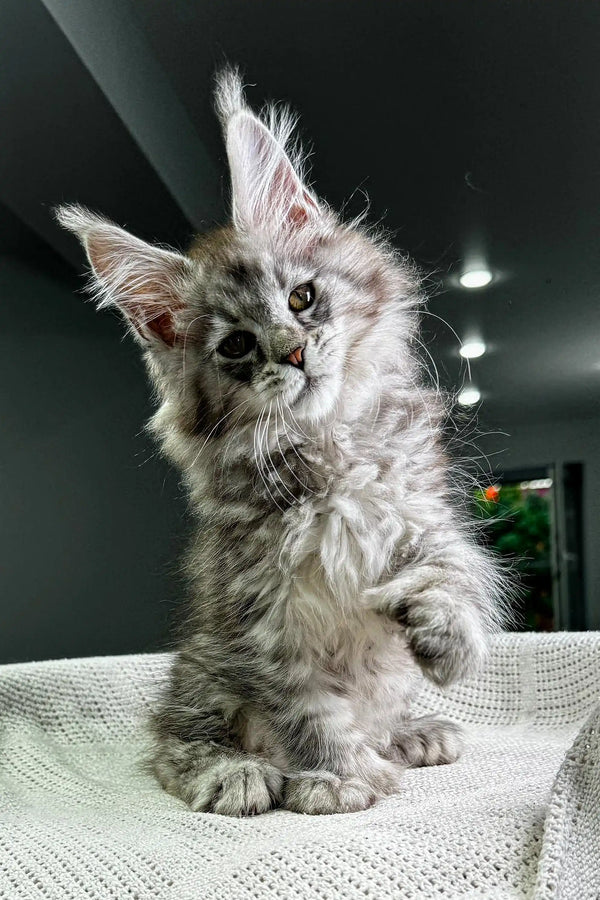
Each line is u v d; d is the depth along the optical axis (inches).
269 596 11.4
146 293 13.7
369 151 19.7
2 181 19.3
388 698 12.7
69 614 22.5
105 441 23.2
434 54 18.5
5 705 15.9
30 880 8.5
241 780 11.0
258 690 11.6
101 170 19.0
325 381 12.1
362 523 11.1
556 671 16.1
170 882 8.2
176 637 16.0
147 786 13.3
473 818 8.9
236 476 12.6
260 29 18.5
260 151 13.9
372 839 8.4
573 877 7.6
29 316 22.1
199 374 13.1
